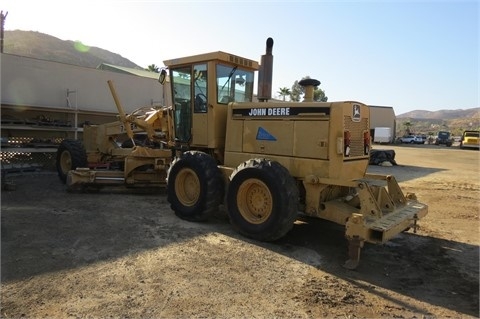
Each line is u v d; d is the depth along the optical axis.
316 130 5.16
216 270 4.20
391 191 5.55
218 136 6.38
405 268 4.56
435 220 7.04
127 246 4.80
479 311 3.56
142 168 8.45
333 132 5.03
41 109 10.95
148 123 8.30
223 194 6.02
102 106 12.46
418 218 5.17
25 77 10.80
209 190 5.83
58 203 6.98
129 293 3.57
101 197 7.69
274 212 4.99
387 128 46.53
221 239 5.29
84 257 4.38
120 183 8.10
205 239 5.25
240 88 6.80
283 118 5.47
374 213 4.65
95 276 3.89
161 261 4.37
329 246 5.21
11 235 5.02
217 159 6.55
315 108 5.17
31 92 10.94
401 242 5.60
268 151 5.64
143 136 9.95
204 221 6.13
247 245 5.08
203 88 6.40
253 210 5.39
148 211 6.68
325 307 3.51
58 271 3.97
